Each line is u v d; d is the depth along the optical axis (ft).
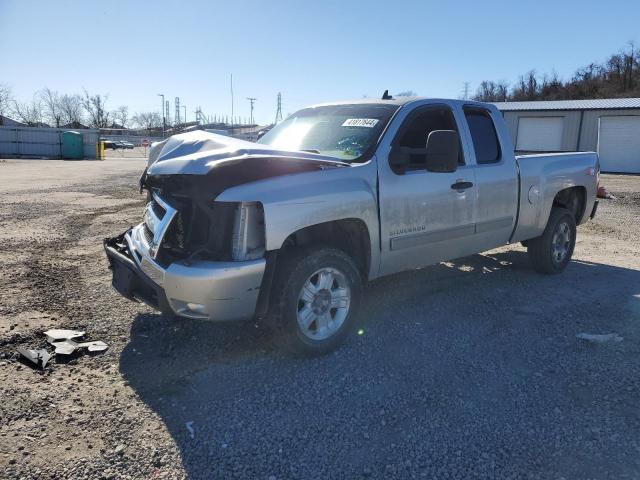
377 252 14.25
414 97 16.42
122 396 11.12
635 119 95.40
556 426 10.25
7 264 21.02
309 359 13.02
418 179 15.03
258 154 12.03
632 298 18.08
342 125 15.89
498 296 18.13
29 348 13.16
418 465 9.10
